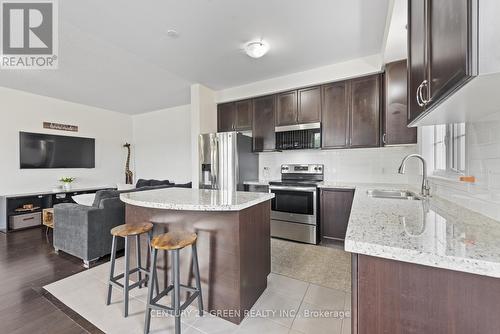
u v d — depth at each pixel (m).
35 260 2.70
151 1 1.95
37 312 1.75
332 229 3.12
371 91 3.03
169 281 1.95
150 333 1.54
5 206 3.91
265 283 2.05
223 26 2.33
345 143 3.18
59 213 2.84
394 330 0.76
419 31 1.08
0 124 4.01
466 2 0.60
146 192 2.32
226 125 4.23
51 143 4.63
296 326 1.59
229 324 1.62
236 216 1.64
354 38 2.55
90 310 1.78
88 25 2.30
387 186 2.85
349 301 1.88
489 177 1.09
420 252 0.69
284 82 3.59
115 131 5.87
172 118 5.58
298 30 2.40
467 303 0.67
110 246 2.77
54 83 3.89
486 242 0.77
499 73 0.57
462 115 1.12
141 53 2.87
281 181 3.59
